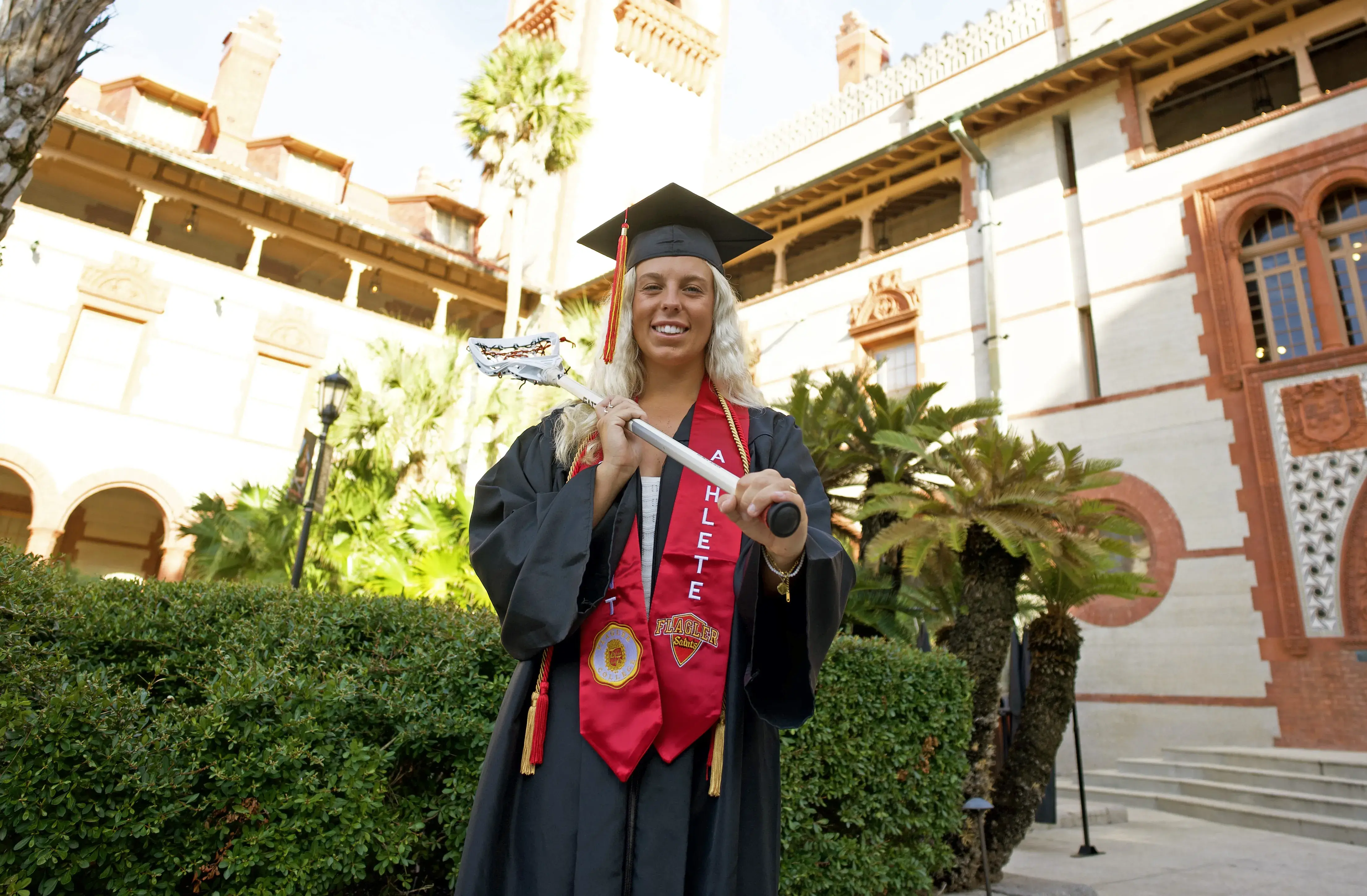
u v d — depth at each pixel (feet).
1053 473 23.34
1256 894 19.93
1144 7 52.16
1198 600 41.70
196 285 62.39
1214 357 43.98
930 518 21.88
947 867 17.10
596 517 4.74
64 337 56.18
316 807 8.21
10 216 12.90
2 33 12.96
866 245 63.52
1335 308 41.27
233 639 9.45
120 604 9.45
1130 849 26.45
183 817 7.63
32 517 64.34
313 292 80.23
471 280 77.77
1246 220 45.52
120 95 79.20
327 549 33.63
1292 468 40.24
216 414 61.21
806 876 13.32
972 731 19.38
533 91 63.87
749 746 4.62
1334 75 51.37
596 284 76.69
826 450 29.27
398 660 10.06
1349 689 36.68
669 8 100.73
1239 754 36.88
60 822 6.90
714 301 5.84
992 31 61.16
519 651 4.45
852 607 26.91
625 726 4.28
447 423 47.47
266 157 82.33
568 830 4.18
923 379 56.39
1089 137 52.24
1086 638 44.91
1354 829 28.63
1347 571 37.73
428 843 9.35
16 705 6.87
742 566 4.60
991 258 53.98
